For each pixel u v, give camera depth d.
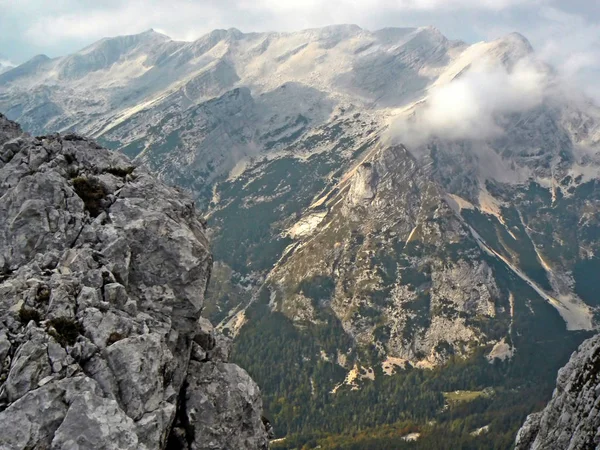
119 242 51.88
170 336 50.41
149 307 52.00
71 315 44.75
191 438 51.75
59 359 41.06
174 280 53.72
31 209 52.00
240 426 54.62
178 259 54.09
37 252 50.84
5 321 42.91
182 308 53.59
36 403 38.09
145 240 54.09
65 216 53.03
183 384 54.44
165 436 45.19
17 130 71.44
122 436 38.00
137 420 41.88
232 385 56.19
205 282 56.12
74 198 55.06
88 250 50.66
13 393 38.97
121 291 48.28
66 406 38.62
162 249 54.16
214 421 52.88
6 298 44.50
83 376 40.34
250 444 54.69
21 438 36.81
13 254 50.47
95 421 37.94
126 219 55.41
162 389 44.88
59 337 42.47
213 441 52.09
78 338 43.12
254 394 57.66
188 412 52.56
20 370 39.62
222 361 61.97
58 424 37.91
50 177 55.28
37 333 41.81
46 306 44.81
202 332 61.19
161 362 45.41
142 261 53.50
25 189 54.12
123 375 42.62
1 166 62.38
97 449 37.03
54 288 45.94
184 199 66.56
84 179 58.62
